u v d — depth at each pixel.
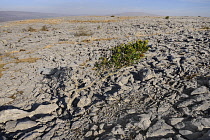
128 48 8.21
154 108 4.27
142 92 5.15
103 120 4.27
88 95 5.56
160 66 6.91
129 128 3.76
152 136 3.42
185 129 3.40
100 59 9.19
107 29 22.25
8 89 6.97
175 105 4.28
